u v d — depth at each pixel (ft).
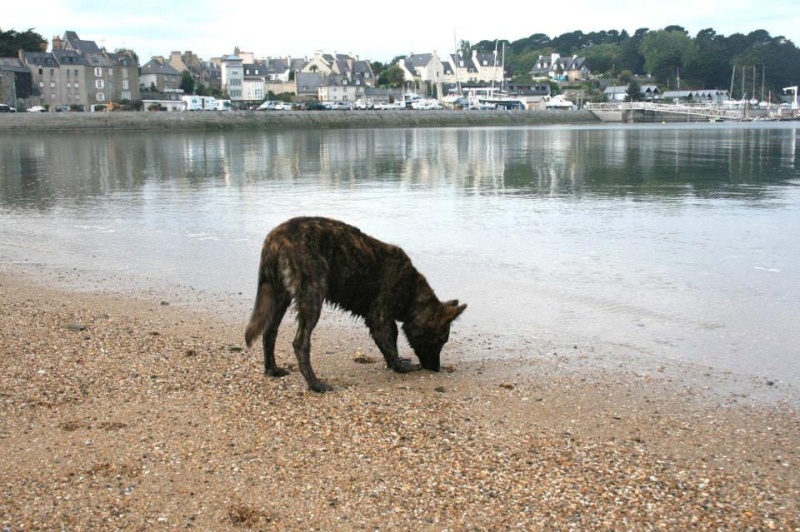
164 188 81.41
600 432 19.56
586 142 182.39
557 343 27.63
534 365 25.29
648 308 32.07
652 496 16.08
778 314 30.91
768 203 64.75
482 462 17.62
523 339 28.17
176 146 171.94
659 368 24.81
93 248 46.39
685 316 30.81
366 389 22.90
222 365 24.75
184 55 496.64
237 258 43.11
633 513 15.39
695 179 87.71
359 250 23.53
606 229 51.62
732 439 19.16
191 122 274.77
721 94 544.62
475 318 30.91
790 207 62.03
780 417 20.67
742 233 49.55
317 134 245.24
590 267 39.75
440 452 18.15
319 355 26.58
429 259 41.96
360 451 18.16
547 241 47.21
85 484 16.26
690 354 26.21
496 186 81.00
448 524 14.96
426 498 15.92
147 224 55.62
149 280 37.73
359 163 116.78
